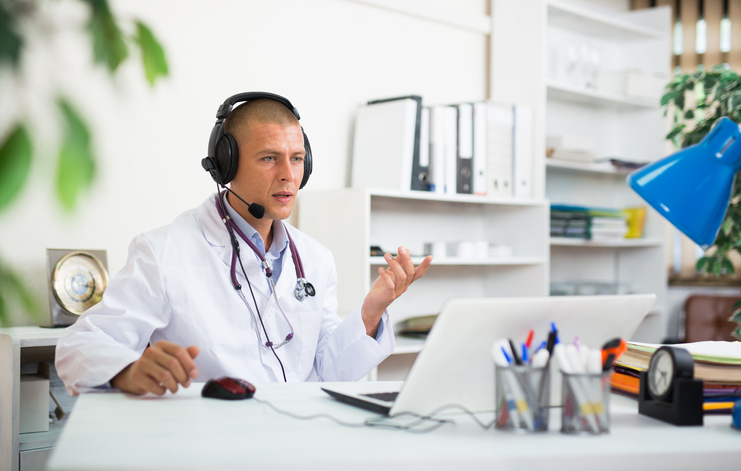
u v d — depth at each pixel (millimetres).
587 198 3662
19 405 1610
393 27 2867
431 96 3004
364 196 2340
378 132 2600
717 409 872
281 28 2525
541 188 2979
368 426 757
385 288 1304
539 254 2957
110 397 937
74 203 259
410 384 784
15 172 250
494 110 2830
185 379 917
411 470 606
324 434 712
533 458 629
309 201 2510
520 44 3055
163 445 647
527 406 735
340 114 2693
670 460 663
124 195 2131
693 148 1078
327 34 2656
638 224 3633
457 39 3096
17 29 272
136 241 1378
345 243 2393
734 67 3654
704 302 3475
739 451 682
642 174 1090
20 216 1912
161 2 2234
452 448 655
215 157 1433
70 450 623
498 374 750
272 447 648
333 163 2670
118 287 1288
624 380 1021
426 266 1281
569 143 3129
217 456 607
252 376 1351
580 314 840
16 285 295
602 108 3705
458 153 2713
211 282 1364
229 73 2387
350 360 1357
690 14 3752
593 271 3707
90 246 2059
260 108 1434
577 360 749
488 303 759
